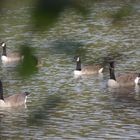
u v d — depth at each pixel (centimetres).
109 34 4531
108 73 3662
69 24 4569
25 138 2133
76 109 2616
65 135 2162
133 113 2539
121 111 2588
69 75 3494
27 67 511
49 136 2145
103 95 2986
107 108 2653
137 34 4588
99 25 4672
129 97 2945
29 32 515
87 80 3431
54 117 2414
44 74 3447
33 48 520
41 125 641
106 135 2155
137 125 2308
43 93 2995
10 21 3312
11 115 2616
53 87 3150
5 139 2119
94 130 2239
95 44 4172
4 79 3391
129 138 2098
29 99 2877
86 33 4431
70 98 2878
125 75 3362
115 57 798
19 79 539
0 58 4338
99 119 2433
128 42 4350
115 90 3153
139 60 3841
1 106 2806
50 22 479
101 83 3344
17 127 2322
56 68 3600
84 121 2384
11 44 4131
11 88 3153
